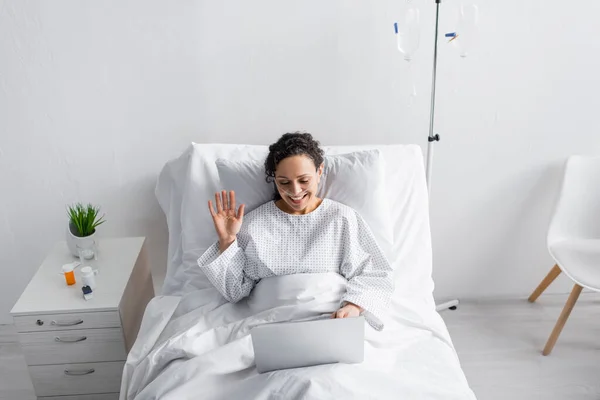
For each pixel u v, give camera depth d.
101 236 1.98
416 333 1.36
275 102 1.81
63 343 1.50
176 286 1.57
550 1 1.71
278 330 1.10
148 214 1.96
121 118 1.79
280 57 1.75
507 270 2.16
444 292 2.20
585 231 1.94
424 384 1.14
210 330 1.30
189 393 1.14
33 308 1.45
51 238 1.97
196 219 1.57
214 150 1.66
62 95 1.74
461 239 2.09
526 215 2.05
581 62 1.80
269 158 1.35
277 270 1.38
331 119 1.85
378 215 1.50
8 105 1.73
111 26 1.66
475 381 1.77
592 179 1.92
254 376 1.16
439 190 1.99
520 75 1.81
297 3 1.67
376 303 1.32
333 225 1.40
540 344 1.95
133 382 1.25
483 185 1.99
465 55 1.65
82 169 1.86
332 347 1.14
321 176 1.50
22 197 1.88
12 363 1.92
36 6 1.61
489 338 1.98
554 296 2.21
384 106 1.84
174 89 1.77
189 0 1.64
